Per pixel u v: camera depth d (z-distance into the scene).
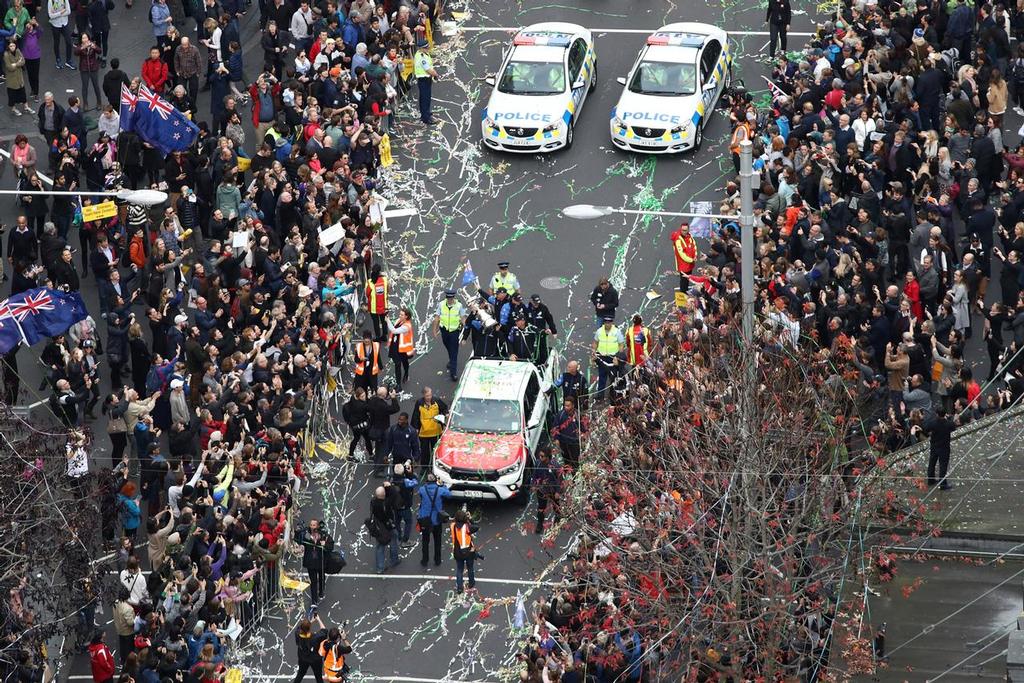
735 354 108.19
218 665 109.38
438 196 158.00
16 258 138.88
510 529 125.50
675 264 149.12
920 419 122.31
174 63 160.12
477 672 113.88
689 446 105.00
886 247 139.75
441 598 119.88
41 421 127.69
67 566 109.50
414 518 127.12
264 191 143.25
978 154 147.62
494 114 161.62
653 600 100.88
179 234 141.12
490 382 130.62
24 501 107.31
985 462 122.62
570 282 147.88
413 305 146.38
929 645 108.31
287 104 154.50
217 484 119.31
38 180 143.50
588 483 113.81
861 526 111.56
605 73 174.00
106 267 135.75
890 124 148.00
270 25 160.50
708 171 159.62
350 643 116.19
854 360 122.94
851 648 105.88
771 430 103.19
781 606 95.69
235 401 124.62
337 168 146.50
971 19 162.62
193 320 131.50
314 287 137.50
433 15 178.25
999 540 115.81
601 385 133.25
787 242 137.38
